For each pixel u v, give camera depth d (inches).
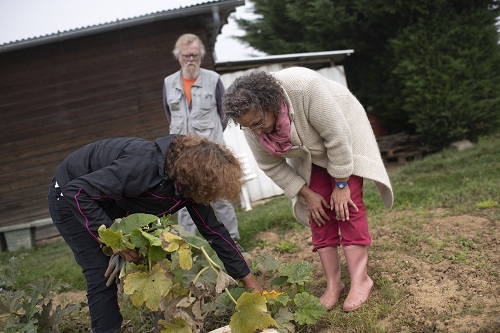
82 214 103.6
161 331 110.5
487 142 402.6
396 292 134.3
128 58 358.6
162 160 103.2
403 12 440.8
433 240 166.1
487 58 431.2
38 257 289.6
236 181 100.8
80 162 112.2
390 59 464.4
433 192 236.7
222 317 134.7
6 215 355.6
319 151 129.2
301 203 146.9
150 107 360.5
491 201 196.4
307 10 504.7
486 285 130.1
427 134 441.7
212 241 117.3
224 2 333.4
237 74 373.1
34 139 355.6
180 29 359.6
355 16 467.5
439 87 424.2
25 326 123.5
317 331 126.8
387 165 449.1
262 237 217.8
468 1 441.7
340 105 131.3
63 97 356.2
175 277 113.3
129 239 108.0
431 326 116.7
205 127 201.3
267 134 121.2
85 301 166.9
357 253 134.8
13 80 352.5
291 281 128.5
